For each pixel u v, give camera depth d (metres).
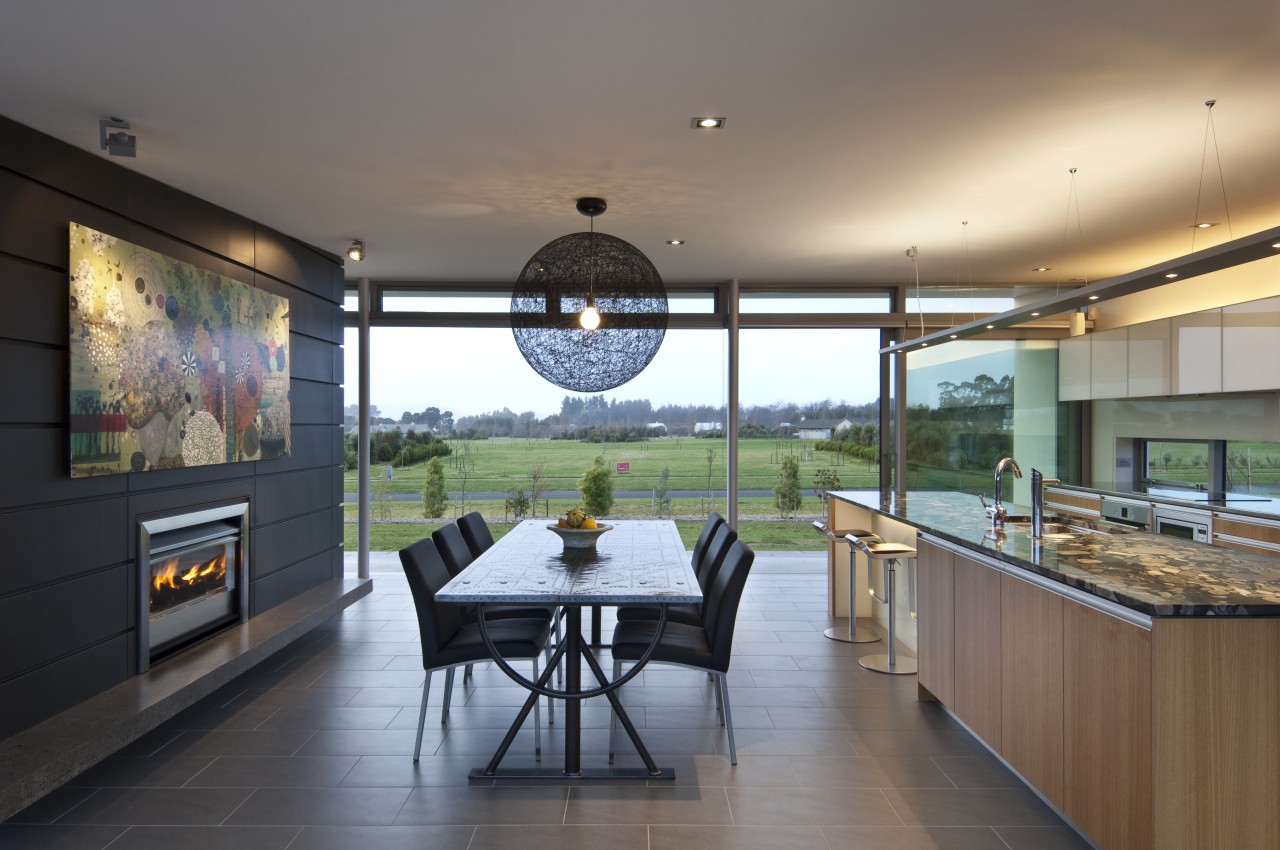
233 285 4.53
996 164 3.82
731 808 2.95
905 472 7.14
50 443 3.28
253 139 3.46
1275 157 3.73
